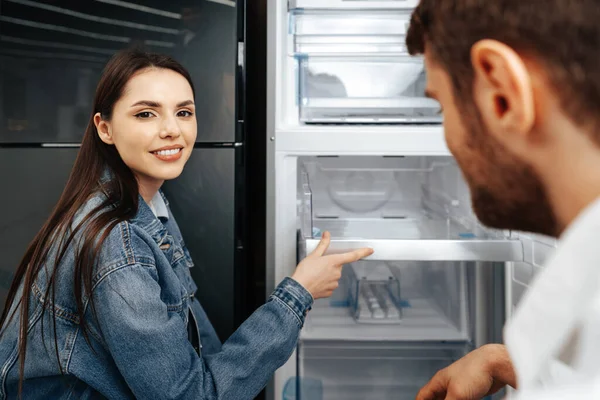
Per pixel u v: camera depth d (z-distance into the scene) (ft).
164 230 3.42
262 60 5.73
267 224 4.33
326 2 4.17
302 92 4.42
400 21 4.26
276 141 4.26
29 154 4.46
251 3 5.56
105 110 3.24
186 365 2.88
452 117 1.23
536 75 1.01
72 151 4.46
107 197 3.17
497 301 4.43
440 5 1.19
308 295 3.39
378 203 5.46
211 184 4.44
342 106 4.47
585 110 0.96
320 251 3.68
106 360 2.99
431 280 4.72
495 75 1.02
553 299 0.90
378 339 4.52
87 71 4.39
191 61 4.35
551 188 1.07
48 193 4.48
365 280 4.75
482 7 1.07
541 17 0.98
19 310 3.23
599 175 0.97
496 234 4.08
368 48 4.31
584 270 0.87
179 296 3.20
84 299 2.89
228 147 4.43
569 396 0.77
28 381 3.13
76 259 2.88
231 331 4.48
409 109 4.49
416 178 5.46
